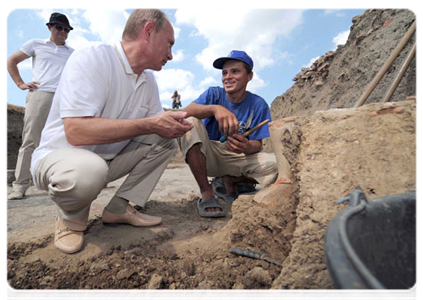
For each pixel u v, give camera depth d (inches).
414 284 22.9
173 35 60.6
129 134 53.1
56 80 107.7
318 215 36.8
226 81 88.4
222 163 95.3
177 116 56.6
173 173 199.6
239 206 61.7
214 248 57.2
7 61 104.6
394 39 176.4
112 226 69.0
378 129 41.5
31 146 106.3
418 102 42.6
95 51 54.9
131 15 57.8
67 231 56.2
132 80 61.1
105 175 52.1
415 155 37.6
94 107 51.5
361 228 20.8
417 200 26.0
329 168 40.8
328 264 17.0
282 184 57.7
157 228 68.9
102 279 46.3
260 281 41.9
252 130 78.2
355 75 219.3
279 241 48.3
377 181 37.2
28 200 101.5
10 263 49.2
